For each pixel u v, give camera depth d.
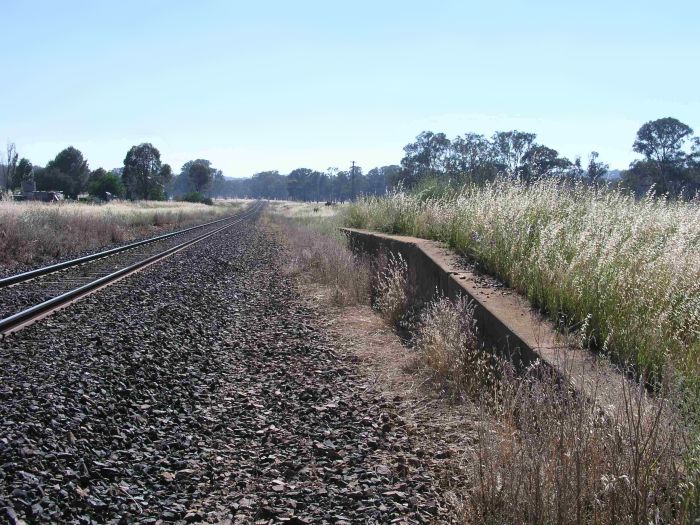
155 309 10.62
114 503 3.93
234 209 111.81
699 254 5.89
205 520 3.88
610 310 5.54
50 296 11.38
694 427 3.43
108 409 5.55
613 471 3.22
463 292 7.71
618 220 7.90
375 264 13.12
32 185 83.25
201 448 5.08
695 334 4.95
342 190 186.38
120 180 102.81
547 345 5.37
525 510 3.38
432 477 4.52
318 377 7.26
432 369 6.88
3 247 18.64
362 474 4.58
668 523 3.01
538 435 3.84
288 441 5.26
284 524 3.87
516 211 9.33
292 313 11.41
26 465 4.14
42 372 6.40
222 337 9.39
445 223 12.22
